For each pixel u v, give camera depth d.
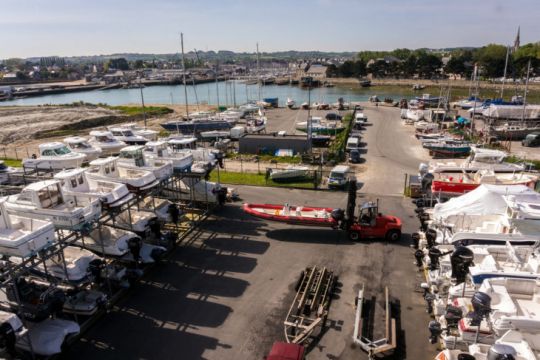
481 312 10.58
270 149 39.88
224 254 20.03
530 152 40.34
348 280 17.45
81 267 15.52
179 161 23.14
